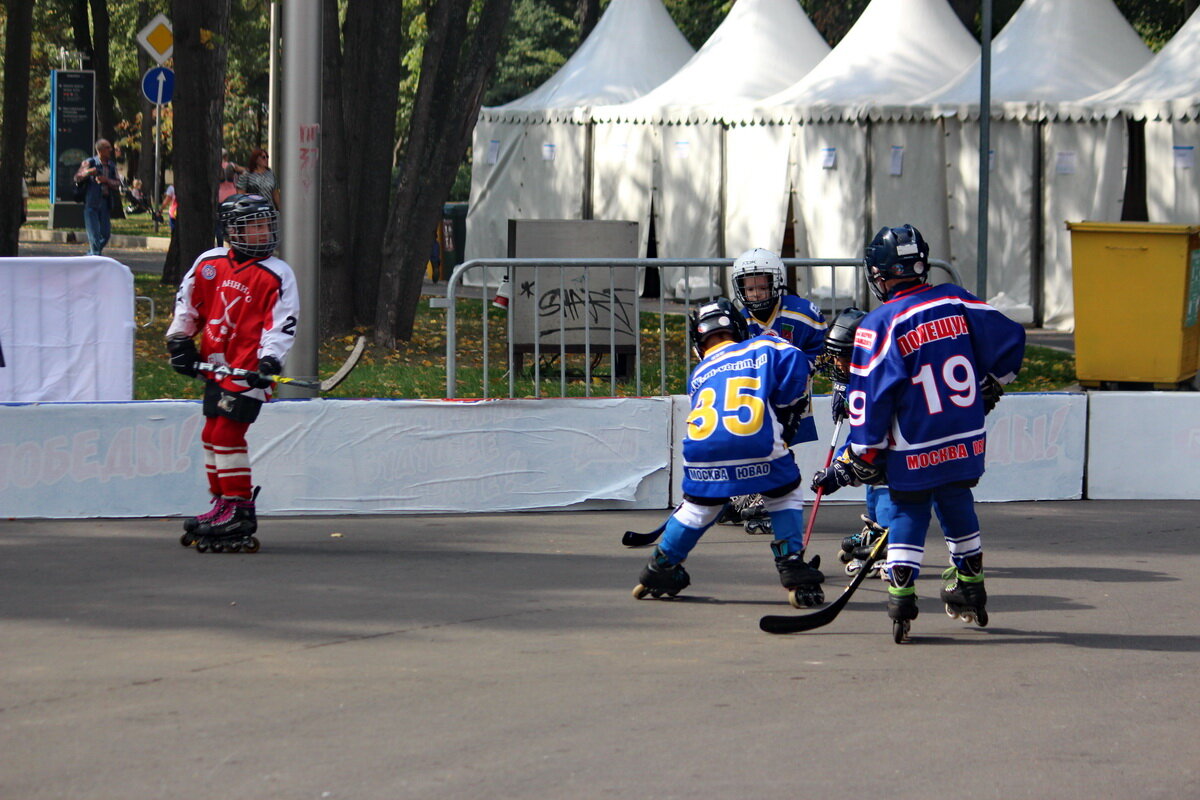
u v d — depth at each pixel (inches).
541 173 1465.3
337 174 911.7
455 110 912.9
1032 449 578.2
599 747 280.5
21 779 261.6
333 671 332.8
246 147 2918.3
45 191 3814.0
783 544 405.4
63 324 541.0
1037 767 272.2
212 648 352.5
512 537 498.0
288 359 577.0
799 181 1279.5
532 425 544.4
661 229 1369.3
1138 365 751.7
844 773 267.6
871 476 364.5
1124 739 289.7
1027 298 1194.6
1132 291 748.0
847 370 444.1
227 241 462.0
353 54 929.5
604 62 1533.0
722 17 2199.8
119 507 518.3
